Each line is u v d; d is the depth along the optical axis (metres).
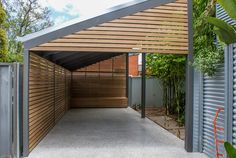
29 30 17.19
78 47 5.04
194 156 4.80
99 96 13.15
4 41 9.53
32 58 5.05
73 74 13.02
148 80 12.49
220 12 5.48
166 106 10.26
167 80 10.23
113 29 5.14
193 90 5.16
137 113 10.92
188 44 5.27
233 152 2.24
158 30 5.25
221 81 4.24
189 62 5.18
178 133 6.77
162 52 5.27
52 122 7.49
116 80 13.33
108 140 6.05
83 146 5.48
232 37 2.86
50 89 7.09
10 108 4.48
